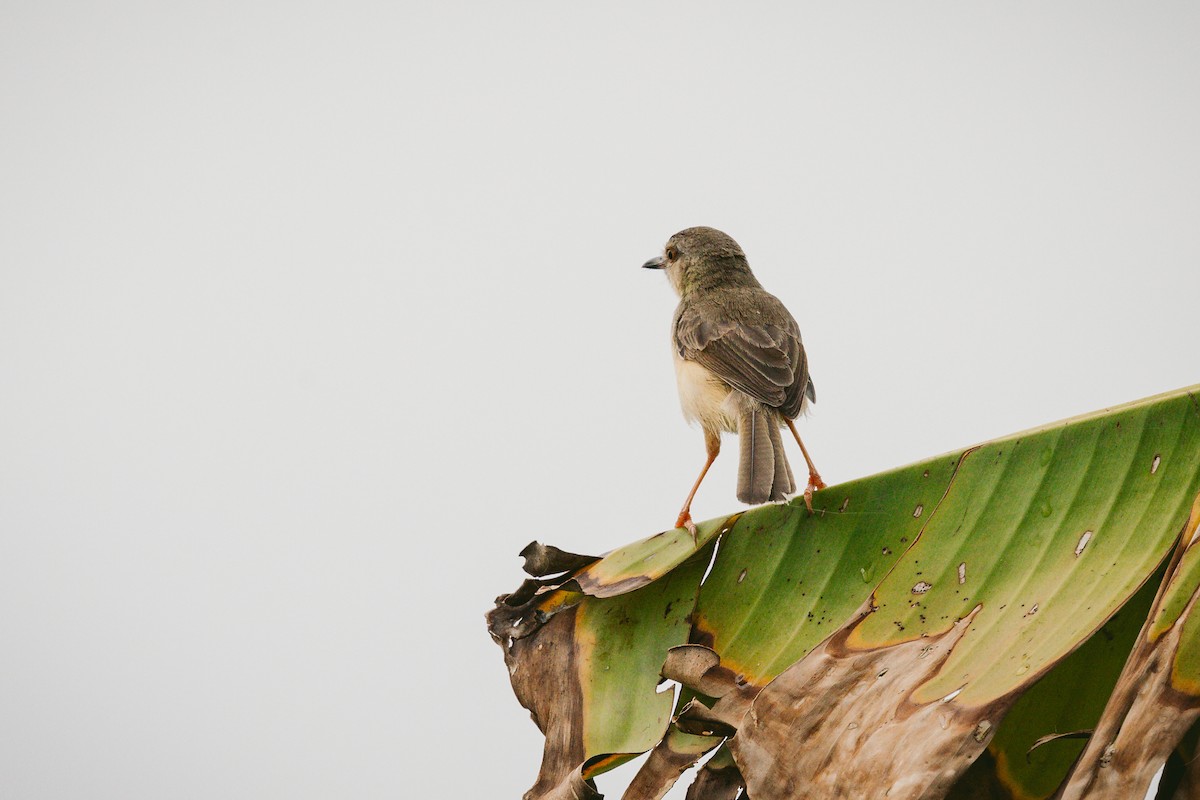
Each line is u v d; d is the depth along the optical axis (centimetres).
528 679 873
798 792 696
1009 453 853
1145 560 751
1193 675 608
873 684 732
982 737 664
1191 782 604
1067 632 718
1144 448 804
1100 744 610
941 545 836
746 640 864
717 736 774
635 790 769
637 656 869
